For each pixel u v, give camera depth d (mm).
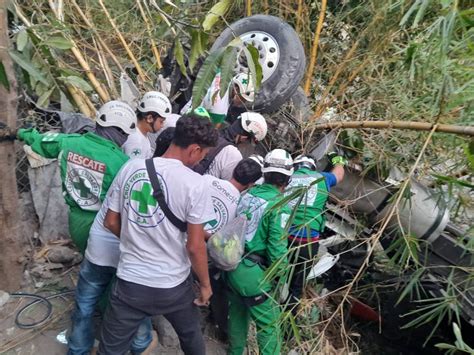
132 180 2246
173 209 2201
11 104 2893
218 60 2508
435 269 3344
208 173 3004
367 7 3812
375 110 3611
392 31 3557
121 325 2379
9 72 2842
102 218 2568
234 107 3609
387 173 3369
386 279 3754
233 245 2641
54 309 3172
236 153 3002
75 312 2727
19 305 3168
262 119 3168
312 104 4000
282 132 3750
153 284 2293
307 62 4215
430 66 2844
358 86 3834
